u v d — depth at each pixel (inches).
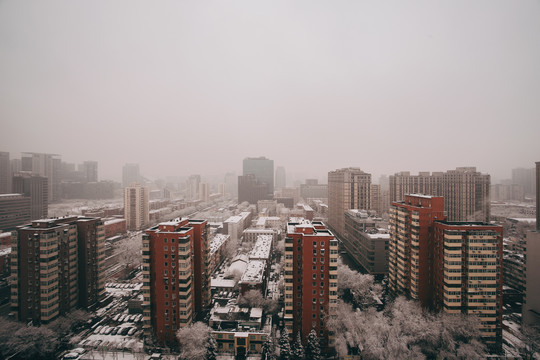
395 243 6072.8
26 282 4975.4
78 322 5413.4
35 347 4498.0
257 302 5718.5
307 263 4726.9
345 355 4542.3
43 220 5241.1
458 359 4279.0
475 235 4584.2
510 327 5349.4
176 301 4717.0
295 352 4347.9
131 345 4810.5
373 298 6269.7
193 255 5201.8
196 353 4242.1
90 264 5866.1
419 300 5246.1
